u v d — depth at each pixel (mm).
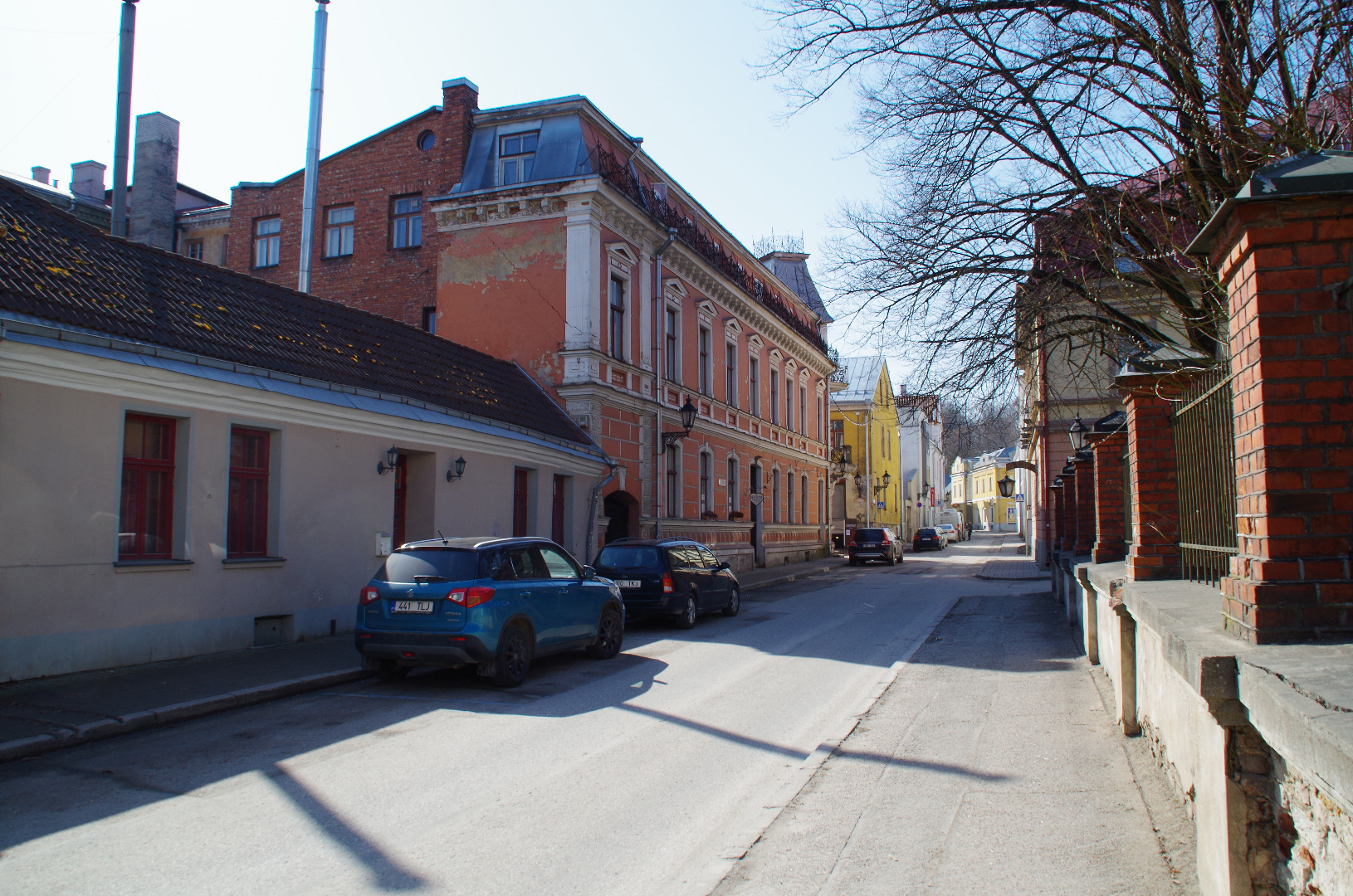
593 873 4438
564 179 21328
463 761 6520
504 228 22156
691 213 29062
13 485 8492
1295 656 2928
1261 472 3320
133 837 4941
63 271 10164
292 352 12625
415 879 4355
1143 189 11070
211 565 10602
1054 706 7965
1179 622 3979
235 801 5574
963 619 16125
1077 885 4020
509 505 16562
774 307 34000
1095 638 10180
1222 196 9570
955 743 6781
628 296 23359
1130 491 7891
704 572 16188
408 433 13852
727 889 4203
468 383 17359
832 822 5074
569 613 10633
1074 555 13961
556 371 21297
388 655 9328
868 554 38031
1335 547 3213
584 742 7098
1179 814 4758
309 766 6383
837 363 44438
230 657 10445
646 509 23688
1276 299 3289
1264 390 3293
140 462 10008
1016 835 4707
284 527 11633
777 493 36219
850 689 9359
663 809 5438
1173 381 6547
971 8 10531
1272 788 3068
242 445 11328
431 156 25797
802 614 17625
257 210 27719
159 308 11070
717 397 29500
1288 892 2947
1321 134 8633
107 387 9375
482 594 9258
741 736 7312
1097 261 11648
